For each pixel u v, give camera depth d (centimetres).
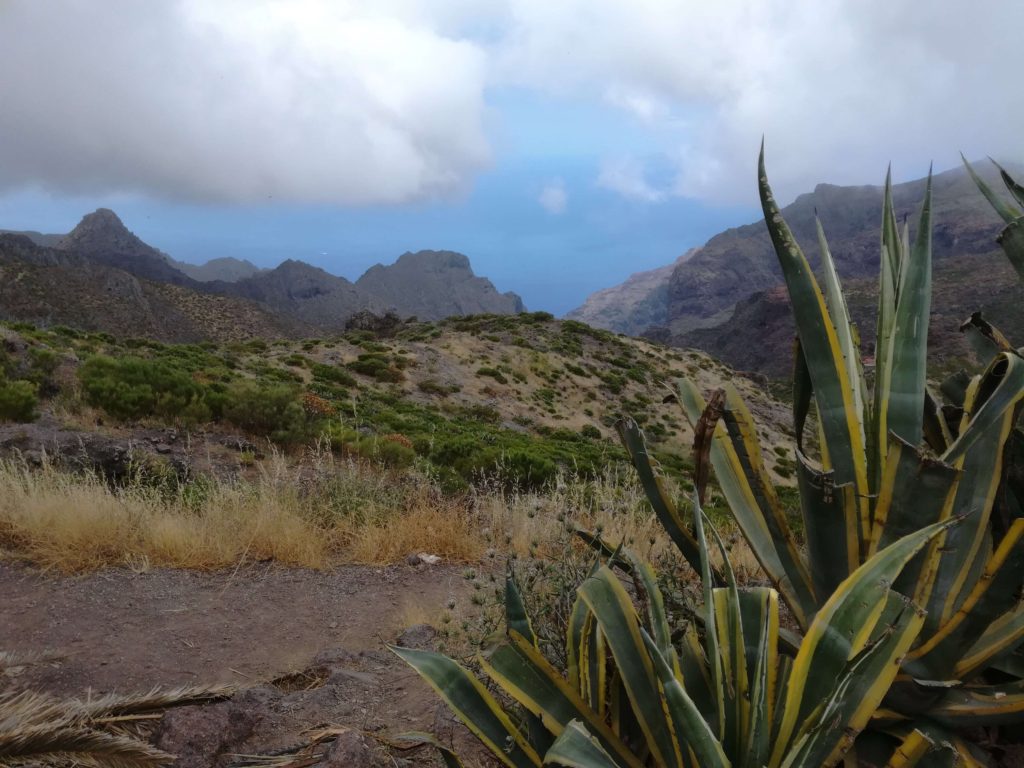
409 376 4075
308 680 363
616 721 200
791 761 144
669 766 178
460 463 1137
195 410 1158
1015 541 158
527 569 296
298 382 2872
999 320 6900
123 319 12594
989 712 171
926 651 174
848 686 150
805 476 175
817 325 188
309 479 849
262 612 463
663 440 3812
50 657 368
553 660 247
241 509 612
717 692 169
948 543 176
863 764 171
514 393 4288
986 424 165
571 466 1115
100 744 238
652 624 183
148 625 429
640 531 442
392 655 376
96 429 1016
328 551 606
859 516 180
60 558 505
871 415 190
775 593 174
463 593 500
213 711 274
